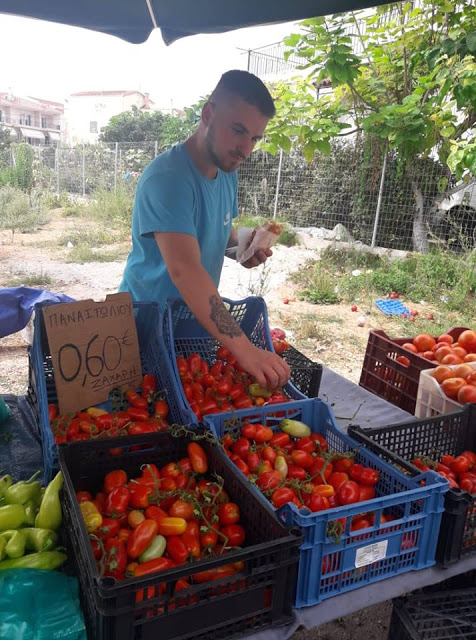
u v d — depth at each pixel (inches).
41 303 91.7
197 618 55.2
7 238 511.8
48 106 2883.9
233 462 80.5
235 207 113.6
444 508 72.2
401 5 361.7
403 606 81.1
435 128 337.4
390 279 357.7
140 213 92.6
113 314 94.0
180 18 124.8
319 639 107.8
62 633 52.4
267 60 687.1
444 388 117.0
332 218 490.0
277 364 85.7
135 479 74.5
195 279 87.2
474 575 89.4
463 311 323.3
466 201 385.4
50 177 869.8
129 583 49.9
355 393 127.3
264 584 58.3
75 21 127.6
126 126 1184.8
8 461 87.6
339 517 63.9
